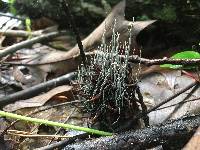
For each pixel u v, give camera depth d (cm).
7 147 15
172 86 17
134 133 13
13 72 20
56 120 16
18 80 19
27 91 18
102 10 21
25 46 21
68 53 19
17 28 24
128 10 21
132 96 14
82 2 22
